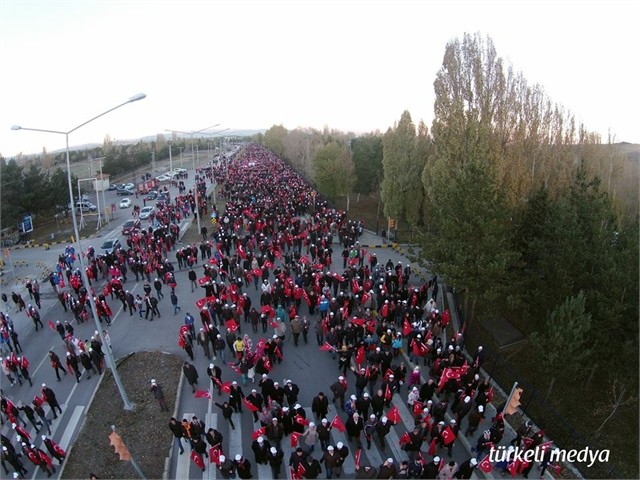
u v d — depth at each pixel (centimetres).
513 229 2103
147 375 1756
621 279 1566
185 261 3066
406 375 1725
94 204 5816
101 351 1816
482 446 1267
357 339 1858
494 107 2398
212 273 2595
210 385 1694
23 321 2327
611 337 1617
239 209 4062
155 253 2975
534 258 2100
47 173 5159
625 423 1709
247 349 1706
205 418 1512
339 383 1489
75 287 2478
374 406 1410
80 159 10044
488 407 1578
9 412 1457
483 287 1839
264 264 2583
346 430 1410
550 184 2509
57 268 2877
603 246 1684
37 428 1483
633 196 3133
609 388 1844
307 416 1502
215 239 3322
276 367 1794
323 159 4900
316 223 3700
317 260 2966
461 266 1836
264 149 15000
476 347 2038
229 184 5816
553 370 1549
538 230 2105
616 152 3139
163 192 5822
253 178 6262
